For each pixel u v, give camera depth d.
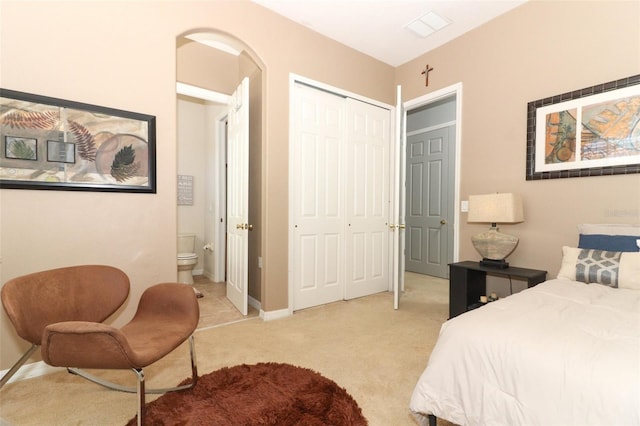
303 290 3.15
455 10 2.81
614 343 1.07
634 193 2.13
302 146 3.13
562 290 1.74
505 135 2.82
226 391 1.68
